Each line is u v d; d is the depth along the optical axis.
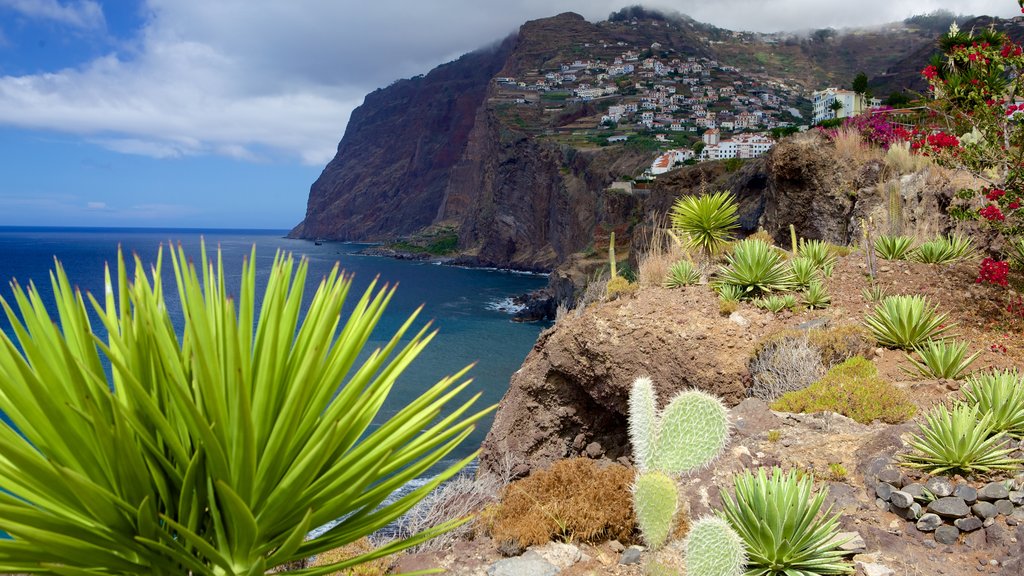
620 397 9.48
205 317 2.10
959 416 4.97
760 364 8.42
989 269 9.32
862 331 8.57
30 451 1.95
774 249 11.58
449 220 198.62
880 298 9.73
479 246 147.75
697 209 11.93
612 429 10.17
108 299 2.46
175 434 2.09
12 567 1.90
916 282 10.16
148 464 2.13
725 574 2.91
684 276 10.75
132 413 2.08
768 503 4.24
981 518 4.39
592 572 4.59
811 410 6.52
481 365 35.81
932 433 5.10
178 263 2.36
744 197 44.62
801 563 4.12
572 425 10.23
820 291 9.78
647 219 58.56
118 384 2.22
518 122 188.12
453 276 112.69
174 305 42.78
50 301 62.25
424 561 4.85
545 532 4.92
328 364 2.32
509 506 5.27
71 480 1.83
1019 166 9.48
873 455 5.29
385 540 5.55
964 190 10.12
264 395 2.18
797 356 8.04
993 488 4.50
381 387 2.50
